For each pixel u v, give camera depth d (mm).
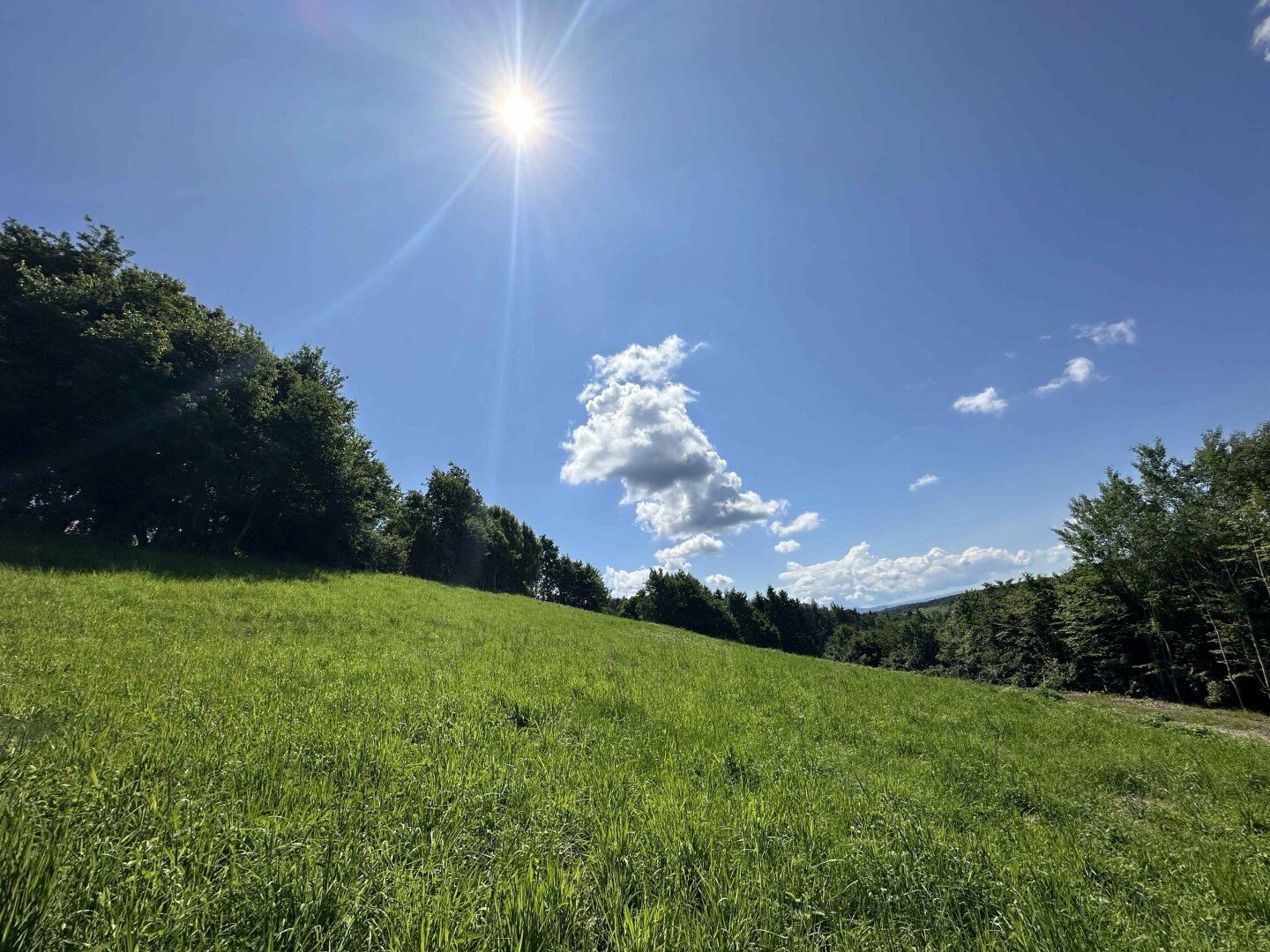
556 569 84375
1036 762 7941
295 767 3979
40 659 6438
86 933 2037
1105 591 30344
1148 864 4352
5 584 10438
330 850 2754
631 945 2365
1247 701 23828
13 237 20031
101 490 20734
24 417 18328
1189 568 26047
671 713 7727
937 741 8539
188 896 2254
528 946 2312
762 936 2561
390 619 14938
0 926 1980
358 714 5629
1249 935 3217
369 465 33312
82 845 2527
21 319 18141
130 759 3703
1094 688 32594
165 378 20000
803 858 3383
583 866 3062
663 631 32125
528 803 3816
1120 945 2830
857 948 2604
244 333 25672
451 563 53625
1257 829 5645
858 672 19031
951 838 4074
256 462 23562
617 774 4723
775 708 9680
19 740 3727
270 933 2117
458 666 9359
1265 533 22000
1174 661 26594
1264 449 23359
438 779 4023
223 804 3217
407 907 2404
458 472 56406
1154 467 27500
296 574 20688
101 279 20266
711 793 4629
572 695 8055
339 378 31906
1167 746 10047
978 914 3074
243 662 7680
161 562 16562
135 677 6133
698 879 3074
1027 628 41094
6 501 18844
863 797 4914
